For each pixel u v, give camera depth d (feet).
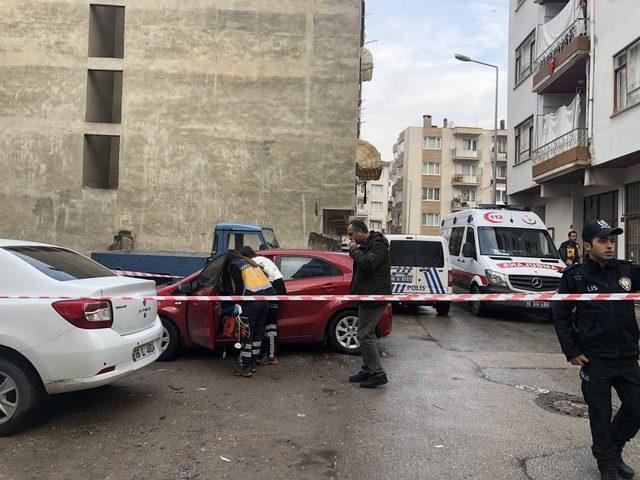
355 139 64.03
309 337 24.79
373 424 15.92
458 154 206.49
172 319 23.63
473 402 18.19
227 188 63.72
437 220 207.51
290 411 17.04
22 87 63.57
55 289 15.16
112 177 73.72
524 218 44.47
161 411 16.94
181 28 64.54
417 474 12.60
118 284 16.43
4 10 63.93
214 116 64.23
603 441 12.09
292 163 63.82
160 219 63.46
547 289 38.60
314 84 64.23
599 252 12.19
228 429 15.42
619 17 48.24
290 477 12.39
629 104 46.68
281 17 64.54
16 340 14.56
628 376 12.09
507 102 82.28
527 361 24.59
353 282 20.22
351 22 64.44
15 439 14.52
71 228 63.05
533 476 12.53
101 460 13.23
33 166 63.21
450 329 34.01
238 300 20.40
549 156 61.41
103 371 14.96
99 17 68.74
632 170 51.31
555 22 61.82
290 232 63.36
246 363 21.15
